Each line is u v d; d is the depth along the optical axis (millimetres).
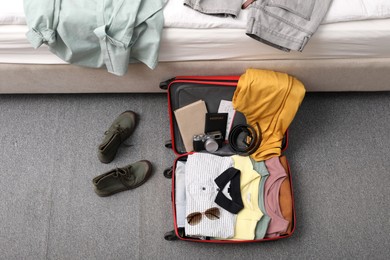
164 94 1571
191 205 1244
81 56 1198
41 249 1341
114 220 1378
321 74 1336
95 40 1154
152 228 1368
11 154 1475
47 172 1448
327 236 1359
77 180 1436
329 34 1156
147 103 1558
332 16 1128
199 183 1273
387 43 1193
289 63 1280
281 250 1339
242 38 1172
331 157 1471
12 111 1545
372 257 1335
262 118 1311
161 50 1211
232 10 1105
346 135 1504
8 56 1264
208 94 1292
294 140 1495
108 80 1380
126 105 1555
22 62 1287
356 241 1354
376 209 1399
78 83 1404
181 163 1362
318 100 1558
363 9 1131
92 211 1390
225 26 1142
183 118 1312
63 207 1397
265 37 1105
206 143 1345
